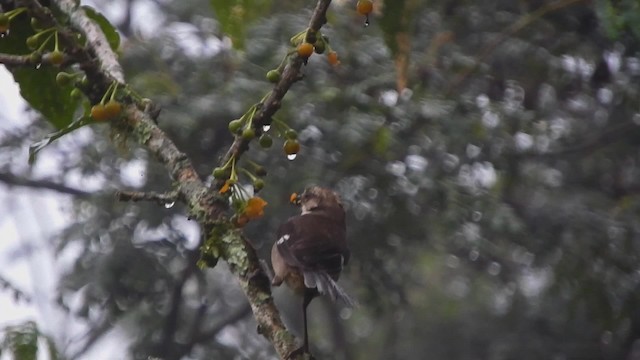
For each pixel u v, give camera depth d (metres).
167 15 14.58
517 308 15.89
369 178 12.95
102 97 5.01
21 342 4.98
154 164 13.56
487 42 13.99
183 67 13.62
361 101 12.61
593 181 15.23
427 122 12.80
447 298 16.42
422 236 13.30
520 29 13.67
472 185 13.39
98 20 6.16
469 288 16.47
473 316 16.30
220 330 15.38
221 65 13.50
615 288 14.48
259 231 13.07
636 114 14.90
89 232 14.09
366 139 12.32
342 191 12.93
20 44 5.60
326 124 12.45
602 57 13.96
